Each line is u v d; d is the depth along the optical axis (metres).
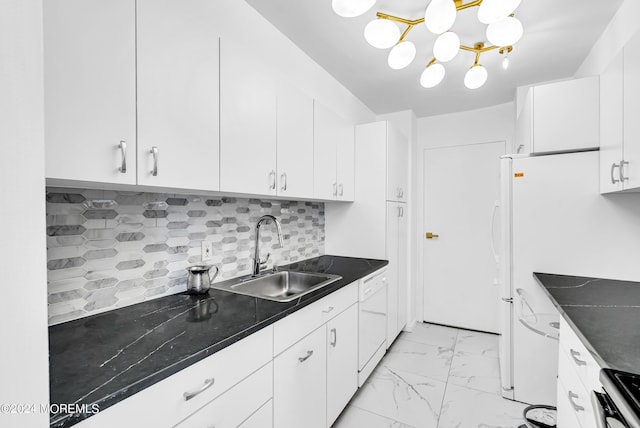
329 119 2.11
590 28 1.79
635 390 0.64
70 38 0.75
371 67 2.32
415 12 1.68
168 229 1.39
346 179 2.40
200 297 1.36
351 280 1.76
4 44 0.40
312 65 2.21
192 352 0.82
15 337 0.40
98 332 0.96
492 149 3.10
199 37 1.11
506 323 1.95
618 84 1.41
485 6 1.25
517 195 1.90
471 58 2.14
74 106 0.75
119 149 0.85
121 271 1.21
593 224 1.73
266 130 1.45
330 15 1.73
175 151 1.01
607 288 1.53
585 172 1.74
